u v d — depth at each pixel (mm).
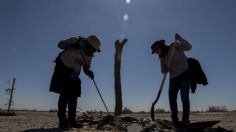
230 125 4496
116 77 5188
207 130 3484
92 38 3566
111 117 3830
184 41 3799
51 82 3492
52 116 6617
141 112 8680
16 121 4645
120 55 5266
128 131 3336
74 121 3588
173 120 3830
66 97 3480
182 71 3725
